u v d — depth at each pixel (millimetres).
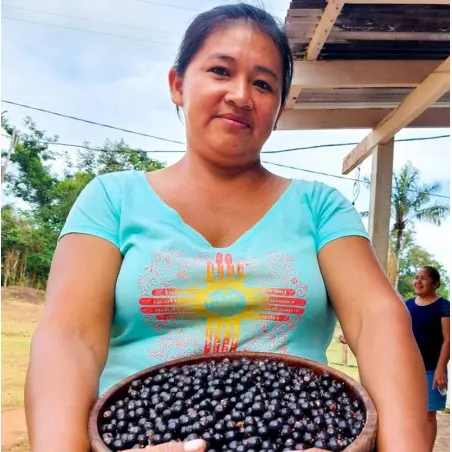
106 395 1062
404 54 4629
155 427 942
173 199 1389
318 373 1167
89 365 1119
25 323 13453
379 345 1177
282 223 1380
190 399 1027
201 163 1402
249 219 1386
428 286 4961
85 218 1346
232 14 1334
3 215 19406
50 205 20766
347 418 1014
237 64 1301
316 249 1393
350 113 6180
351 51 4531
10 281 17562
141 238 1335
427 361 4785
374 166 6477
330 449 879
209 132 1334
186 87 1380
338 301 1331
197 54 1351
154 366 1181
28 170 20891
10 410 7609
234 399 1025
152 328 1292
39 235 19141
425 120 6434
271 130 1395
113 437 950
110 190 1396
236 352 1228
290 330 1313
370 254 1374
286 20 3855
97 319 1225
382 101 5754
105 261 1302
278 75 1368
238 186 1413
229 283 1296
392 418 1019
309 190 1463
